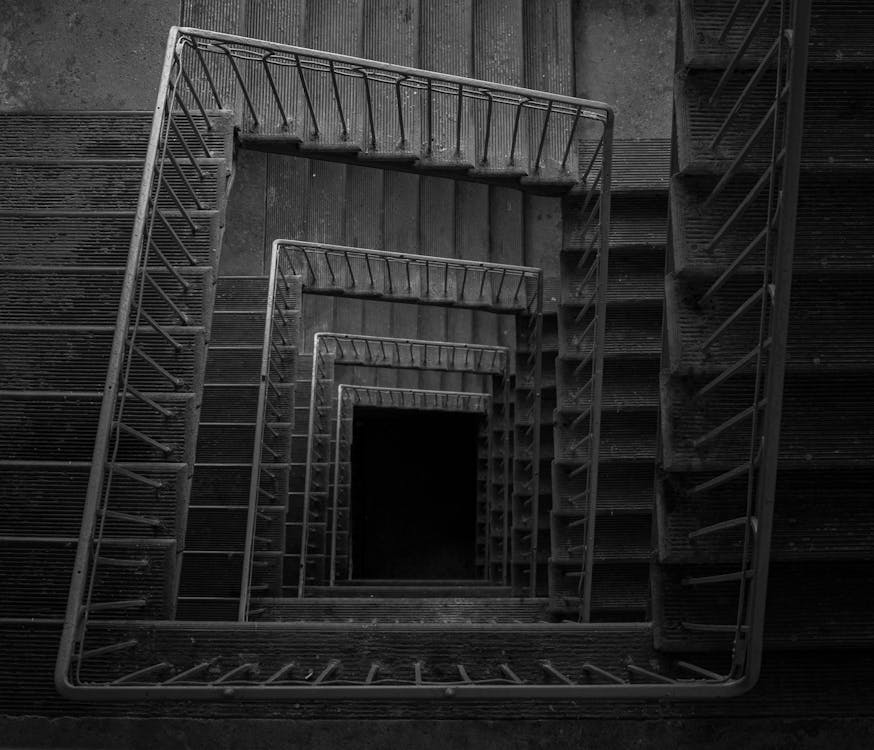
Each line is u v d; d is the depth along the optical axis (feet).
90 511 7.55
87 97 13.62
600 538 13.53
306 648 8.84
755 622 6.62
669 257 8.80
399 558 37.35
